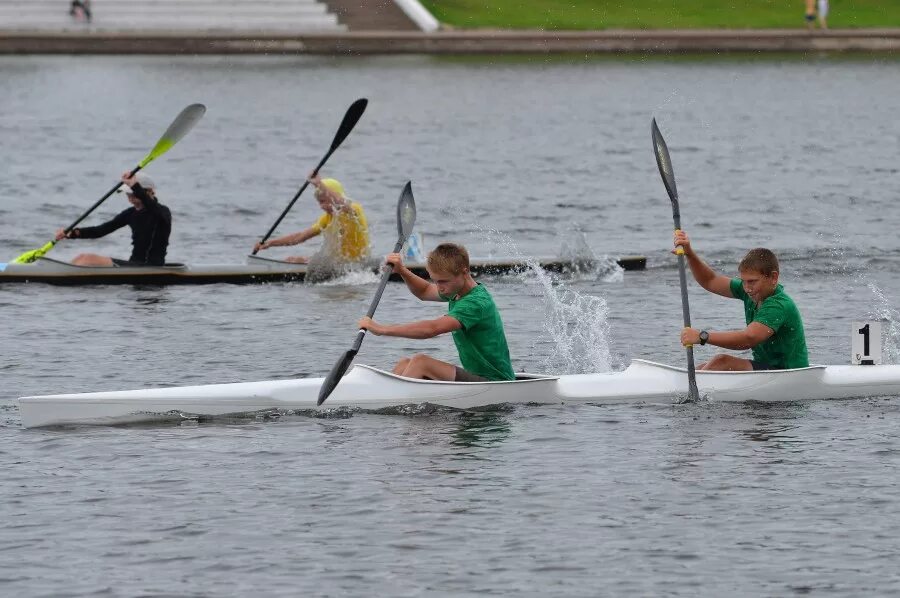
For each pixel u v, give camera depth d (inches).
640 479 1342.3
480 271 2637.8
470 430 1509.6
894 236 3225.9
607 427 1523.1
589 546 1173.7
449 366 1611.7
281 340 2041.1
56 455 1422.2
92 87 7007.9
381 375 1593.3
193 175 4419.3
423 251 2928.2
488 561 1143.0
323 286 2539.4
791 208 3742.6
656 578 1109.1
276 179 4347.9
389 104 6614.2
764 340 1628.9
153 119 5940.0
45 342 2009.1
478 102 6712.6
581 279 2618.1
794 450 1437.0
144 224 2561.5
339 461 1400.1
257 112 6254.9
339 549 1168.8
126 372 1822.1
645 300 2389.3
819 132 5684.1
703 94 7022.6
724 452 1429.6
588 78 7647.6
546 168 4640.8
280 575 1115.9
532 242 3201.3
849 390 1662.2
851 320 2194.9
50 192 3983.8
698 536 1195.3
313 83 7322.8
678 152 5083.7
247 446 1453.0
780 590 1086.4
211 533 1203.9
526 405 1610.5
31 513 1251.2
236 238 3255.4
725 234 3289.9
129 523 1227.9
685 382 1644.9
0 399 1664.6
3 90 6820.9
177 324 2159.2
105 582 1103.6
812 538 1188.5
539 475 1354.6
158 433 1505.9
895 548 1165.1
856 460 1400.1
